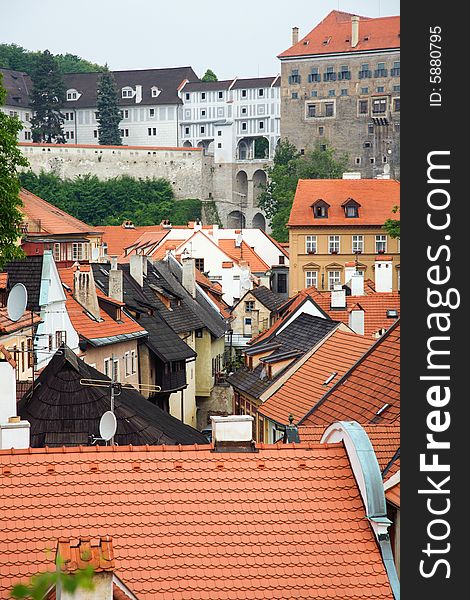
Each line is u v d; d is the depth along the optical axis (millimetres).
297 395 69875
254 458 32781
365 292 122438
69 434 57656
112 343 92250
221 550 30344
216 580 29688
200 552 30250
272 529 31062
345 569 30406
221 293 154375
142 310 107062
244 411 81688
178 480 31828
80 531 30141
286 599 29516
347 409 54969
